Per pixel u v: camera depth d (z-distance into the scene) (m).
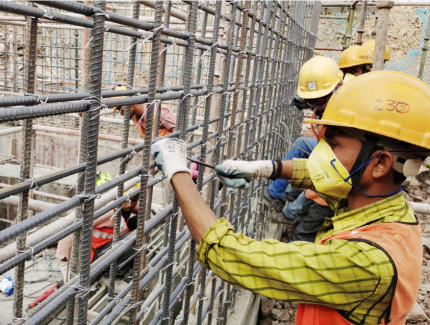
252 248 1.09
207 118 1.65
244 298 3.03
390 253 1.07
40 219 0.83
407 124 1.14
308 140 3.85
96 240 2.70
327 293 1.05
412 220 1.22
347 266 1.04
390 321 1.15
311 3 5.97
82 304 1.02
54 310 0.94
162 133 2.93
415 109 1.15
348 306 1.07
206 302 2.71
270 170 1.83
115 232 1.43
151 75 1.17
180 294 1.75
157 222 1.43
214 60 1.61
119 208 1.41
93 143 0.95
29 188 0.84
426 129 1.15
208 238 1.12
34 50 0.82
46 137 7.64
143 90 1.28
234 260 1.10
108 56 6.65
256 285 1.09
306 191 3.60
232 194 2.26
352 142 1.21
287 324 3.49
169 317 1.72
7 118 0.71
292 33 3.95
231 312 2.83
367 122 1.16
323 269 1.04
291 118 5.54
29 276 3.36
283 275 1.05
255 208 3.62
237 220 2.56
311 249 1.08
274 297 1.09
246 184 1.65
